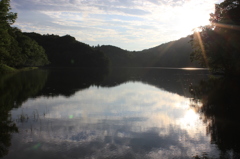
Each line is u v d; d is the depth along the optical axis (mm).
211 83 26531
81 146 7090
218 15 28688
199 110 12625
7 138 7734
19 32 61250
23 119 10344
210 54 25156
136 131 8711
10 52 41531
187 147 7133
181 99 16688
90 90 21953
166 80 35531
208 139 7863
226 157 6426
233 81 24516
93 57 128000
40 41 126250
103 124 9688
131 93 20219
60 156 6348
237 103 14383
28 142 7359
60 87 23641
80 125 9477
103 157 6336
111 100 16234
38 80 30312
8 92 18422
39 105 13773
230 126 9398
